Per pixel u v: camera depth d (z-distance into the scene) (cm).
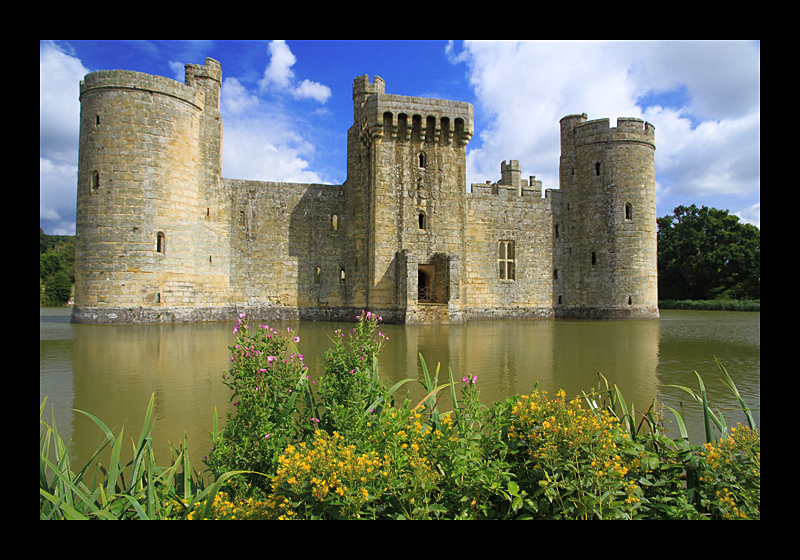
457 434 479
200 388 1105
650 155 3831
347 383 594
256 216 3525
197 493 441
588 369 1378
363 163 3522
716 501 436
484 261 3809
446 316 3200
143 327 2577
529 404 512
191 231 2997
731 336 2372
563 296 4022
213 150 3338
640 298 3753
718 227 6341
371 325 656
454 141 3462
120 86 2700
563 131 4081
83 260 2691
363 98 3616
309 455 439
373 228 3312
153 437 770
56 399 1002
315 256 3656
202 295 3219
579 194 3959
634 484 438
